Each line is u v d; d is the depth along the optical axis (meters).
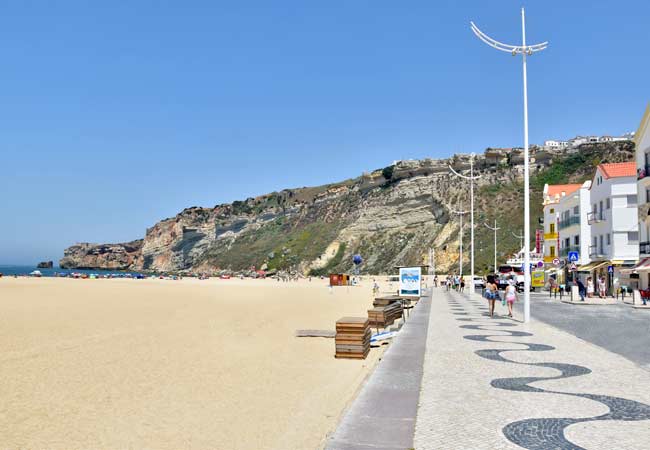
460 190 158.88
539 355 13.51
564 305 37.22
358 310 38.06
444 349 14.55
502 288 60.19
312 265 172.38
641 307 33.78
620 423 7.34
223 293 58.56
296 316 31.62
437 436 6.64
